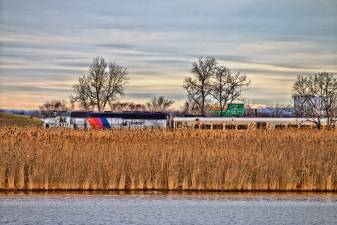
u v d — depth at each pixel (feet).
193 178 175.01
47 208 149.69
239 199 163.22
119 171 175.11
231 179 175.01
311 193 173.58
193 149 179.42
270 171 176.14
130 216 142.10
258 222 136.56
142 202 158.30
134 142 183.32
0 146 173.68
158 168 176.35
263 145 184.44
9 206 151.64
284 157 178.91
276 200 161.99
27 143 177.47
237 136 194.59
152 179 176.04
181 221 137.49
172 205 154.30
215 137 193.77
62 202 157.07
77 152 175.63
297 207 153.17
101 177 174.40
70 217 140.46
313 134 200.75
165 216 142.10
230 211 148.25
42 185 172.24
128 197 165.37
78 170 173.68
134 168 175.63
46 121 409.08
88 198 162.91
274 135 196.95
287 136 196.03
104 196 166.30
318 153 180.04
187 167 176.76
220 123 349.41
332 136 197.67
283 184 175.94
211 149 180.34
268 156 179.11
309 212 147.74
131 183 174.91
